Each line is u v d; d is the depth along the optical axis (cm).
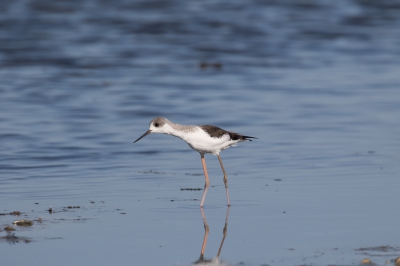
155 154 1502
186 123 1788
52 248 866
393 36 3256
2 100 2039
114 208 1070
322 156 1452
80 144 1570
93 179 1275
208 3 3741
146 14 3478
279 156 1462
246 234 932
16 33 3041
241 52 2923
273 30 3306
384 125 1758
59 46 2888
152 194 1168
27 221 971
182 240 909
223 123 1792
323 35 3253
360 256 826
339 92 2206
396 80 2386
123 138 1642
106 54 2808
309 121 1819
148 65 2662
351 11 3725
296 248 863
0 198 1125
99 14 3441
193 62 2739
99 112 1917
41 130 1694
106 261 821
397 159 1409
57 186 1216
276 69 2623
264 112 1931
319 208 1059
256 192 1173
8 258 827
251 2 3812
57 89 2222
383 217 1003
